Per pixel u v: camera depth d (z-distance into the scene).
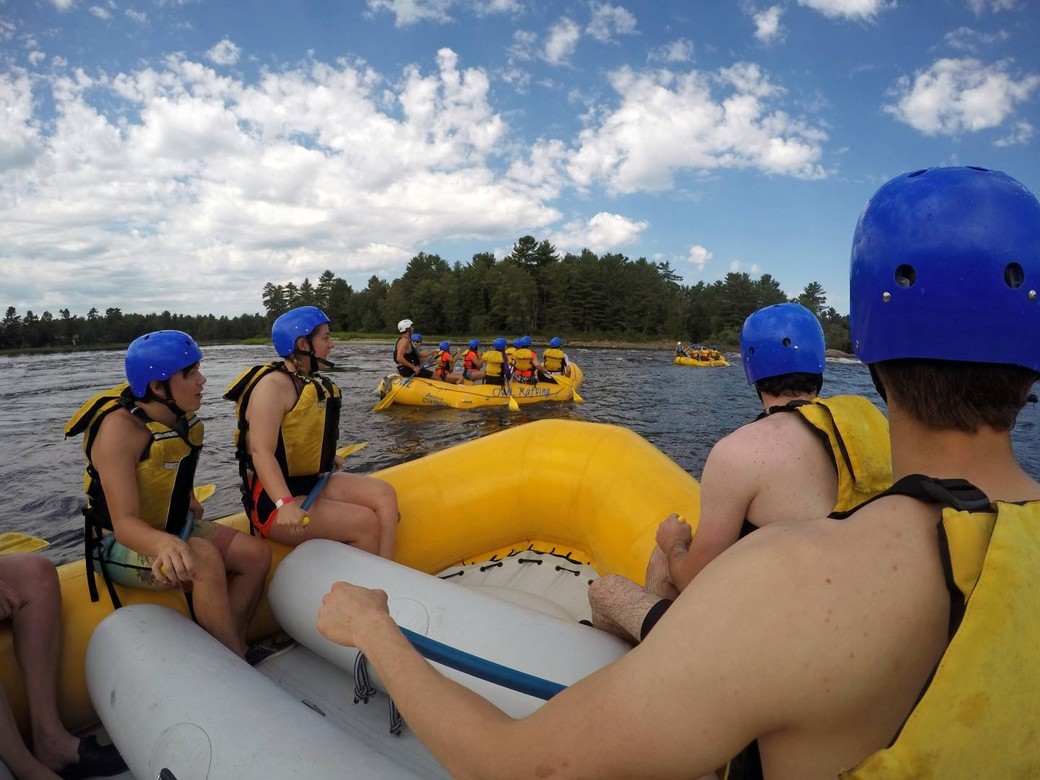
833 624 0.68
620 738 0.76
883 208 0.82
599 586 1.99
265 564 2.69
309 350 2.89
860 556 0.70
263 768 1.57
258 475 2.78
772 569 0.72
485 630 2.07
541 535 3.79
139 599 2.46
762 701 0.70
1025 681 0.67
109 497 2.26
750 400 15.23
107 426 2.27
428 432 10.52
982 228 0.74
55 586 2.22
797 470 1.64
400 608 2.26
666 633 0.75
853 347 0.90
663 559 2.18
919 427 0.80
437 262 109.19
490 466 3.74
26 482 7.86
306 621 2.48
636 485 3.41
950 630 0.67
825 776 0.72
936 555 0.69
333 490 3.03
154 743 1.75
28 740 2.19
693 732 0.72
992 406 0.75
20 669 2.13
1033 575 0.67
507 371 13.56
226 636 2.41
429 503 3.54
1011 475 0.78
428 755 2.11
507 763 0.85
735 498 1.71
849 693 0.69
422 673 1.06
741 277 92.50
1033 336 0.74
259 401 2.77
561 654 1.91
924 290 0.76
